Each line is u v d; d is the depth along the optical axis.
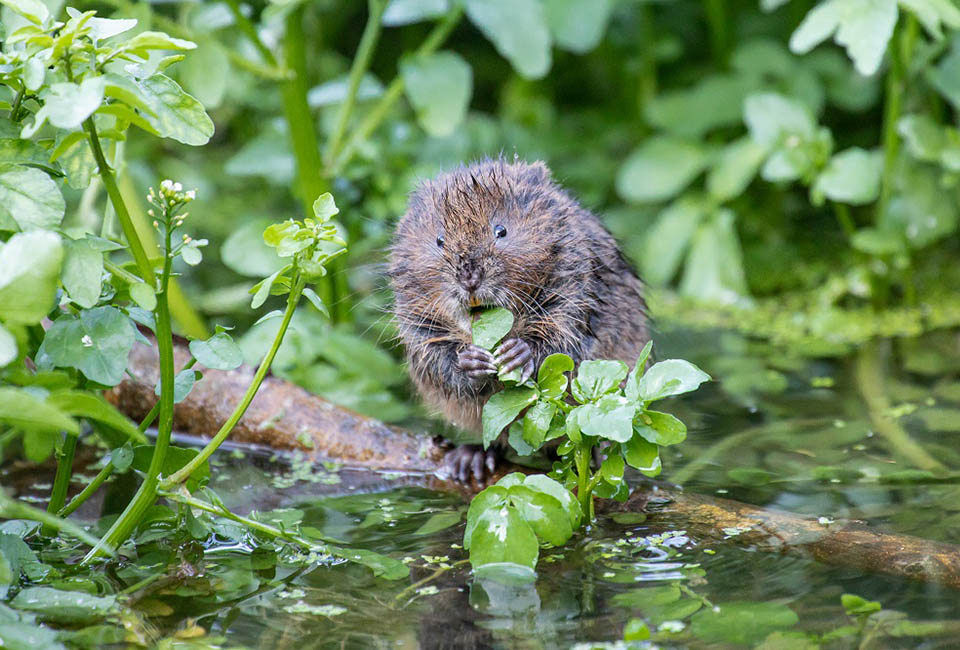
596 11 12.20
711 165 13.27
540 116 14.74
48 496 7.61
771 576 6.04
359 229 11.59
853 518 6.77
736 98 12.99
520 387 6.64
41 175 5.62
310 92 11.38
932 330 10.95
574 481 6.75
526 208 7.71
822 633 5.34
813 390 9.41
